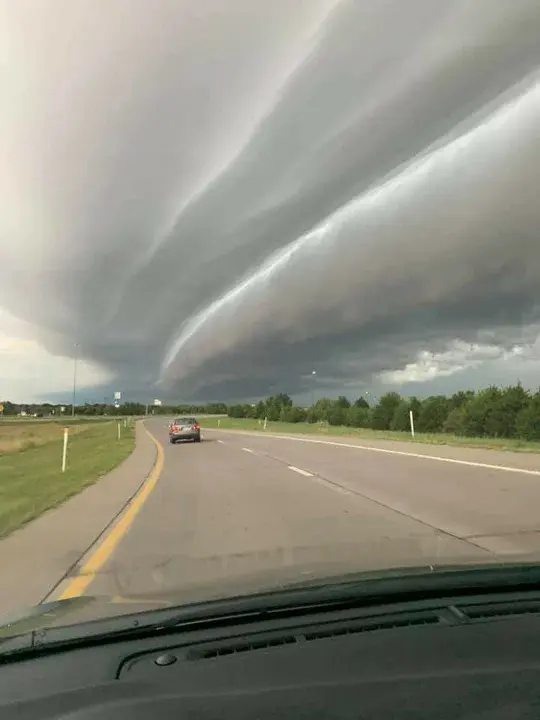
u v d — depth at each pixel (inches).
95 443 1518.2
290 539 344.5
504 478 591.8
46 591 257.6
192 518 438.6
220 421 3661.4
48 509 495.8
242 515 441.7
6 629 158.1
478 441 1047.6
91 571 291.0
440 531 360.5
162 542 356.5
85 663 131.8
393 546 308.8
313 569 221.8
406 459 828.0
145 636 146.3
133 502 530.9
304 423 2783.0
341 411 2407.7
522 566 192.5
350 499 509.7
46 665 131.8
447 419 1551.4
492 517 402.6
